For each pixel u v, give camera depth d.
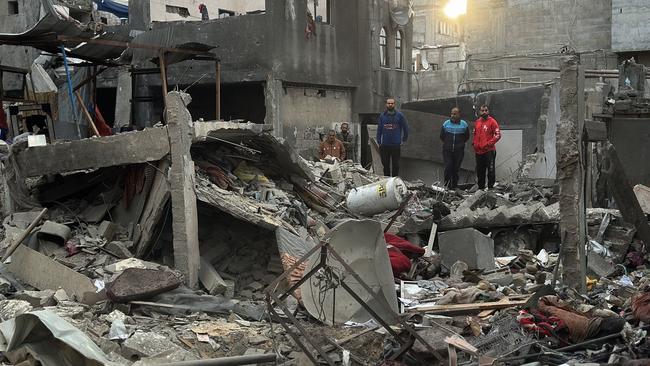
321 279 7.16
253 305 8.03
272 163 11.86
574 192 8.38
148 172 9.17
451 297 8.06
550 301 7.22
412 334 6.03
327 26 21.45
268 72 19.31
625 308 7.62
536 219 10.98
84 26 12.98
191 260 8.71
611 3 27.02
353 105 23.03
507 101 21.42
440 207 11.59
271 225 9.04
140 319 7.38
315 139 20.92
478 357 5.99
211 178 10.12
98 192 10.23
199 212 9.86
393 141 16.34
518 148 21.17
